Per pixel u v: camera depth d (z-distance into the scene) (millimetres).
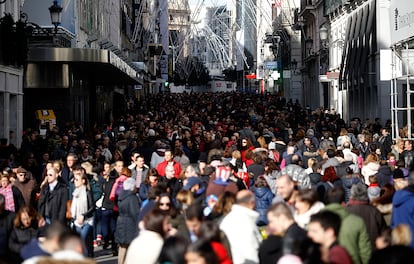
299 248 12367
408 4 37406
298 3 150625
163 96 153375
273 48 166000
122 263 22688
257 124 63500
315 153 35219
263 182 22188
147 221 14945
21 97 52469
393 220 17281
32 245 13516
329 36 102062
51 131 45188
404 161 29625
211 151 34094
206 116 78750
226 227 15977
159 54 174375
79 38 76188
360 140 44188
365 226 15812
